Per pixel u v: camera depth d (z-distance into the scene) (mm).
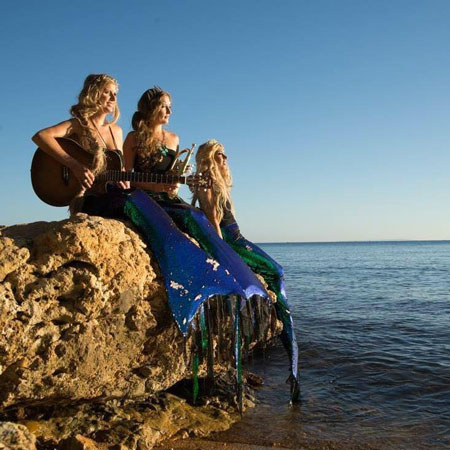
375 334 11195
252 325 5477
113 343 4574
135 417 5012
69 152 5168
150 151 5637
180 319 4469
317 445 5062
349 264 58844
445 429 5566
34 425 4414
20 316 3967
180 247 4832
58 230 4266
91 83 5312
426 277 33688
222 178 6504
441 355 8984
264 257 6727
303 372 7816
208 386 6074
